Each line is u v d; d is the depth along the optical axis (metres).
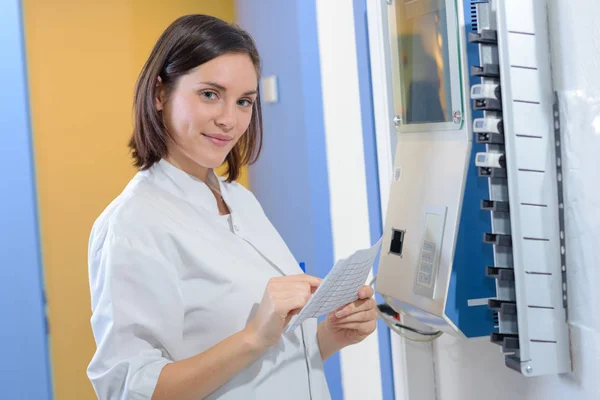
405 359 1.63
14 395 1.83
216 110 1.00
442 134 1.25
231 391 1.01
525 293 1.09
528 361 1.10
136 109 1.06
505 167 1.11
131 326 0.94
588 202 1.06
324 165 1.98
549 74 1.10
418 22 1.29
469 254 1.22
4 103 1.76
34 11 2.19
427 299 1.25
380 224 1.72
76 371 2.27
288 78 2.16
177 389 0.91
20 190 1.79
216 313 1.01
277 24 2.18
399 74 1.39
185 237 1.01
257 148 1.32
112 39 2.33
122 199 1.03
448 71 1.20
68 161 2.28
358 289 1.04
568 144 1.09
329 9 1.85
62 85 2.25
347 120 1.83
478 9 1.11
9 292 1.79
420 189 1.30
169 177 1.08
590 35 1.03
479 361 1.43
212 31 0.99
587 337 1.09
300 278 0.98
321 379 1.14
